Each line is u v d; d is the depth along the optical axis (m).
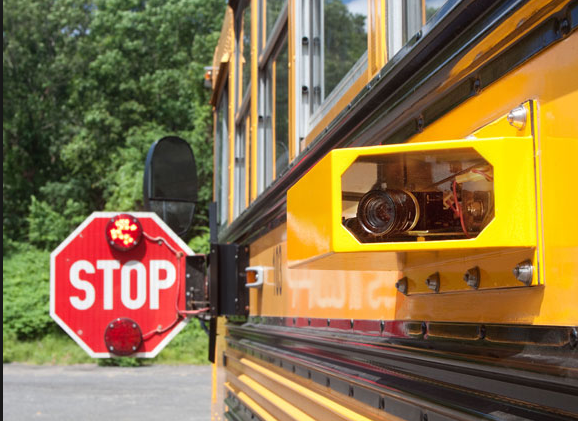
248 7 3.97
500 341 1.23
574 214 1.05
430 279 1.45
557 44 1.08
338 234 1.28
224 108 5.20
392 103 1.67
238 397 3.80
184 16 29.05
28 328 20.34
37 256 23.16
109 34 30.70
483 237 1.15
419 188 1.37
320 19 2.35
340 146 2.07
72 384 12.94
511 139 1.15
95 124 28.81
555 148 1.09
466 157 1.23
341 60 2.12
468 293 1.34
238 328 4.04
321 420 2.25
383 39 1.76
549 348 1.10
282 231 2.82
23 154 30.88
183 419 9.03
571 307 1.05
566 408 1.04
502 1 1.21
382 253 1.33
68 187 27.88
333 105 2.18
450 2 1.36
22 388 12.38
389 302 1.71
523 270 1.14
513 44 1.19
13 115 30.80
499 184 1.15
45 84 31.28
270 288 3.10
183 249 3.82
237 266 3.79
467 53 1.32
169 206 3.85
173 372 15.29
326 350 2.25
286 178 2.69
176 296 3.81
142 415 9.39
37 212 25.34
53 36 32.88
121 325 3.71
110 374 14.89
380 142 1.79
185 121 28.00
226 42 5.02
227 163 5.16
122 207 24.70
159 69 29.31
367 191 1.37
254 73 3.62
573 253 1.05
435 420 1.42
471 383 1.32
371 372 1.83
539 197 1.13
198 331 18.59
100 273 3.80
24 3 31.58
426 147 1.21
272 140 3.15
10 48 31.09
